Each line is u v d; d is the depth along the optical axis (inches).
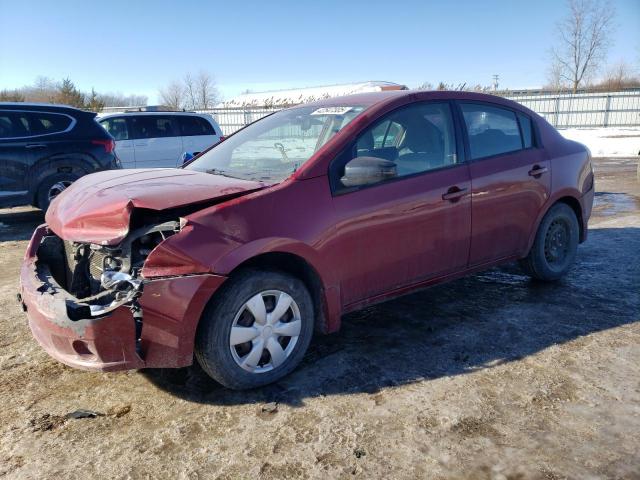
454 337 144.3
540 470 90.9
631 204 342.6
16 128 308.8
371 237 130.6
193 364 133.0
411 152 143.0
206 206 113.7
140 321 106.5
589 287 181.5
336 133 132.9
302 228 119.3
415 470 91.7
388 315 160.9
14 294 191.0
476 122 159.3
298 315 122.5
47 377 128.3
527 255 176.7
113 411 112.9
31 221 348.5
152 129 458.6
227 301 111.0
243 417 109.1
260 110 1110.4
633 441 98.0
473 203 150.9
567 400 111.7
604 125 1160.8
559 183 176.4
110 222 110.6
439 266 147.7
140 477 92.0
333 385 120.6
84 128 330.3
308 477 90.8
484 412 108.2
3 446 101.4
